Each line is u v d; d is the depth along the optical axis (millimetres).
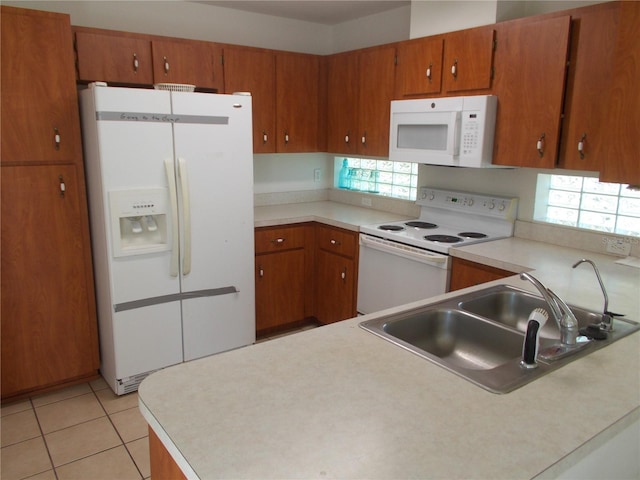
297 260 3635
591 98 2229
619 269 2277
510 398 1125
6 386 2656
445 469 880
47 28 2451
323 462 896
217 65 3270
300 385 1183
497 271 2436
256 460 902
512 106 2539
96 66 2857
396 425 1015
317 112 3828
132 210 2594
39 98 2482
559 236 2746
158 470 1197
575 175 2652
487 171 3104
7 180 2465
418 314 1691
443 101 2766
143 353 2801
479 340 1676
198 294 2936
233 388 1170
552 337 1802
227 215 2955
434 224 3330
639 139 1905
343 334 1498
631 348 1414
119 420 2568
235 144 2904
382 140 3359
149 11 3332
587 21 2197
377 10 3688
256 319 3504
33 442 2375
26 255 2586
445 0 2867
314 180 4363
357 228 3256
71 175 2641
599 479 1155
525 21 2420
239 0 3434
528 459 912
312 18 3957
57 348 2777
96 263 2816
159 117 2605
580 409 1084
